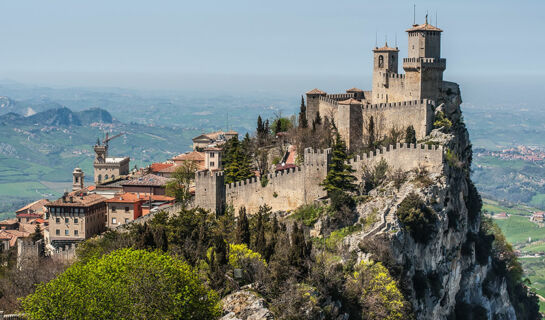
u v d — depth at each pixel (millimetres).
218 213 181500
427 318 160875
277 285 128250
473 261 193500
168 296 107000
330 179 171500
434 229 166250
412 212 162250
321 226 164625
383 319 137250
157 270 108750
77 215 192750
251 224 161875
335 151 172250
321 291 131125
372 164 173375
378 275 142750
